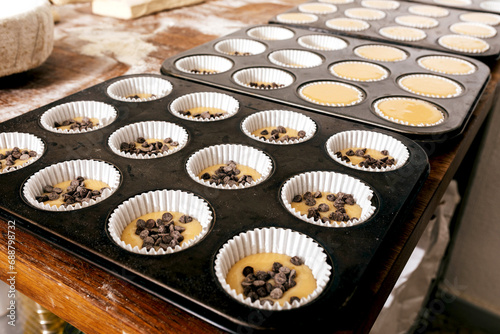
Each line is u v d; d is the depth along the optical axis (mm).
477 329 958
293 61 719
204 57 673
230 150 479
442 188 479
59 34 800
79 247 354
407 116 540
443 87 616
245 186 425
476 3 1065
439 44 765
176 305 321
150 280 330
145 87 598
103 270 351
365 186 424
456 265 951
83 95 551
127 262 342
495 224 871
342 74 647
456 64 691
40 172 428
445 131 497
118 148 486
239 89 580
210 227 379
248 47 743
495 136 804
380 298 355
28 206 388
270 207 401
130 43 765
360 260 348
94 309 335
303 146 481
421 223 426
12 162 449
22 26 568
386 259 375
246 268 369
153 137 516
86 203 398
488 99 627
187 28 855
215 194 414
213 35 823
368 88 603
